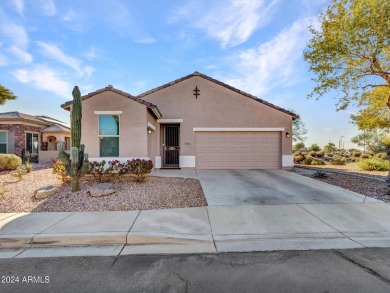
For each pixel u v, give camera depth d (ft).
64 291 8.80
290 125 43.09
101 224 15.21
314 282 9.25
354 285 9.04
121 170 28.07
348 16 26.55
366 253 11.78
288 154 42.93
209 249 12.35
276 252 11.93
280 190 24.81
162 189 25.11
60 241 13.15
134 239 13.37
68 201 20.54
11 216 16.94
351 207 18.97
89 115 32.73
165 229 14.46
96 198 21.47
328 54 28.66
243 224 15.47
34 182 28.22
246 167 43.24
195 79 43.24
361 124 38.58
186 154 42.83
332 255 11.57
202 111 43.01
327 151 114.11
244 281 9.34
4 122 54.49
